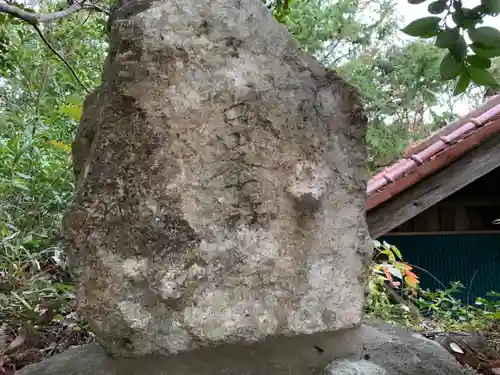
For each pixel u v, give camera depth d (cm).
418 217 302
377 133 459
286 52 126
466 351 199
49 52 315
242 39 121
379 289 268
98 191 114
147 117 114
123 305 112
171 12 118
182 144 115
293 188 121
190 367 113
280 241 120
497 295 256
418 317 253
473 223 298
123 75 114
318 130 125
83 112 131
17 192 270
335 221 126
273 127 120
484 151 244
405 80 486
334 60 482
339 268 125
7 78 350
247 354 116
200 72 117
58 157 318
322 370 116
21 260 238
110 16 139
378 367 114
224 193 117
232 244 116
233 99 118
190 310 113
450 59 130
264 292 118
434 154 241
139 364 113
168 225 113
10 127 318
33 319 201
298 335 120
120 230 113
